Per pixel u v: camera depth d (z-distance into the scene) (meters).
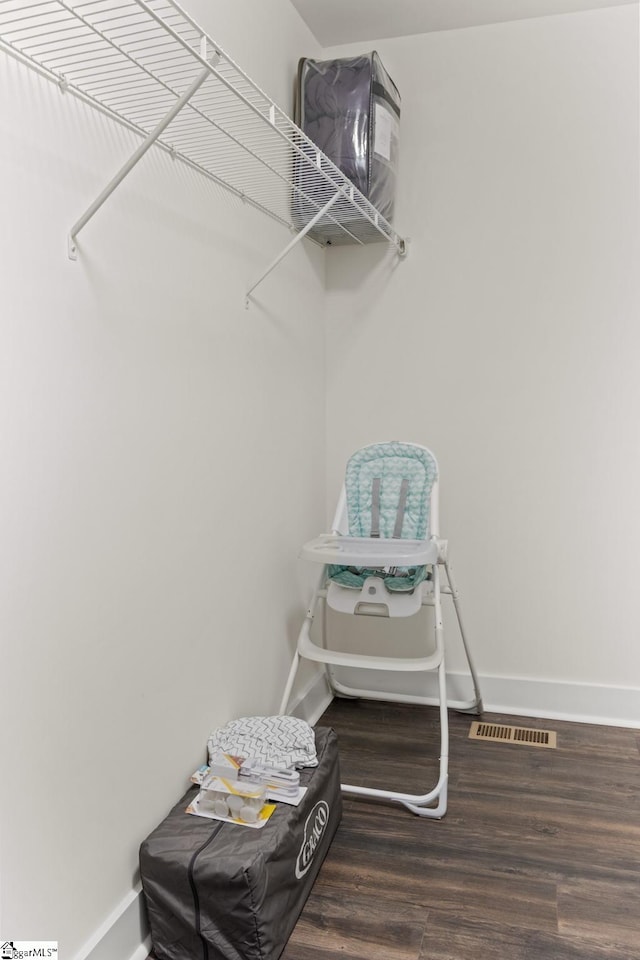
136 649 1.64
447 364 2.91
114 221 1.54
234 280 2.14
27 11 1.26
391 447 2.66
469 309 2.87
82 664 1.45
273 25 2.41
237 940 1.54
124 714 1.60
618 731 2.70
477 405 2.89
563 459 2.80
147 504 1.68
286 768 1.83
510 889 1.81
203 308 1.95
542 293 2.79
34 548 1.31
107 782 1.53
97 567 1.49
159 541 1.73
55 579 1.37
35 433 1.31
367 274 2.99
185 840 1.63
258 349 2.33
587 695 2.82
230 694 2.13
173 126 1.75
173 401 1.79
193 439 1.89
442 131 2.85
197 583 1.93
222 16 2.00
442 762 2.12
